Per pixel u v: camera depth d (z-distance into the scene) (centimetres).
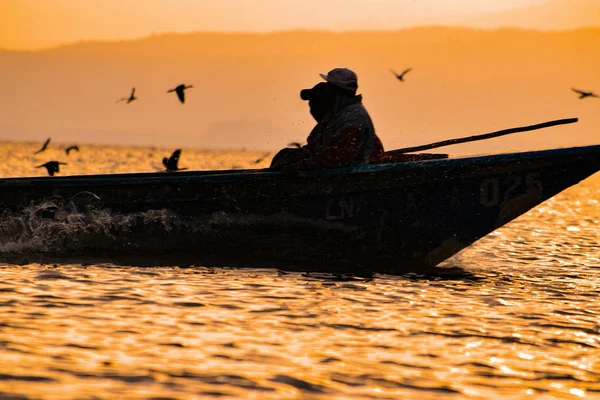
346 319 2403
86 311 2400
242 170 3694
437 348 2103
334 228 3388
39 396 1611
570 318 2497
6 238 3506
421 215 3331
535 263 3734
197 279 3005
